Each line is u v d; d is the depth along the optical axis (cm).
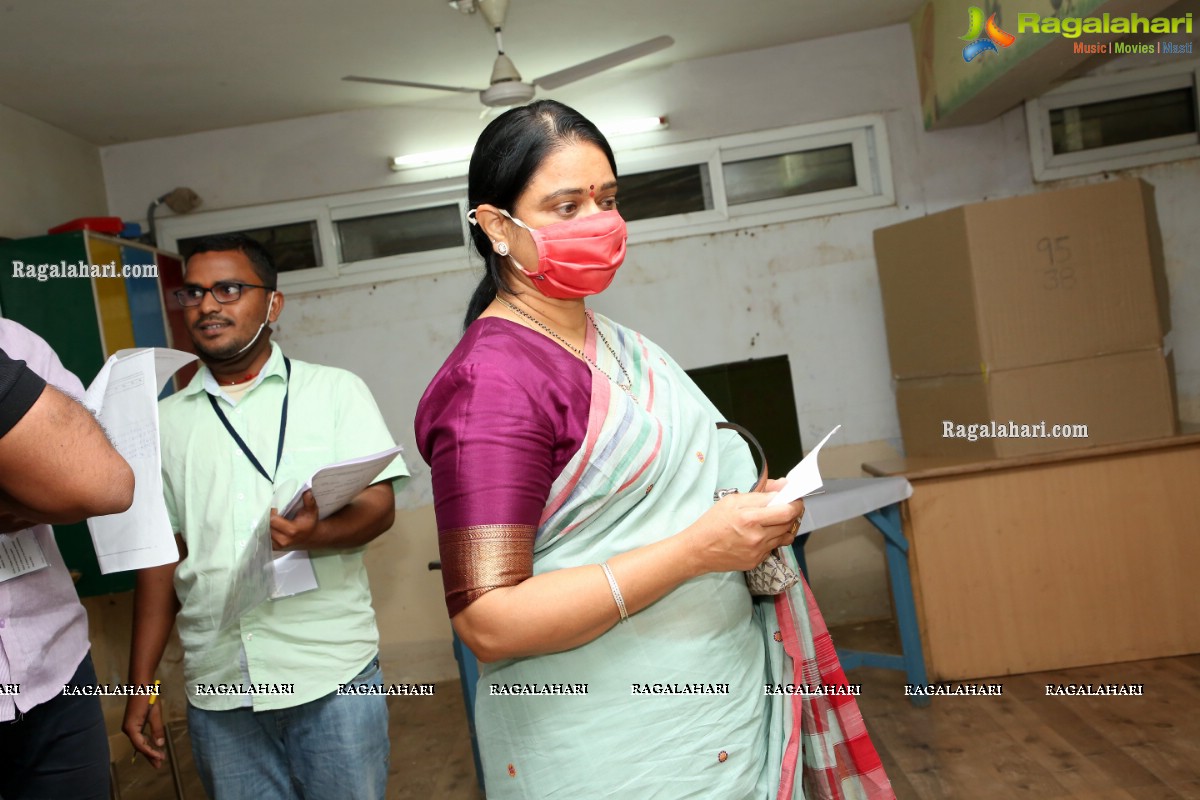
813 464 96
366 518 176
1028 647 329
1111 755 260
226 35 318
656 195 425
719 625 106
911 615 319
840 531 427
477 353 99
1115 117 415
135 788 340
